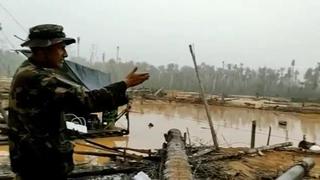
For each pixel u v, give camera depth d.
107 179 8.21
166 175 6.73
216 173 8.91
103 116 19.34
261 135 26.55
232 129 28.97
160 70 144.75
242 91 127.31
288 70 142.50
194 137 22.30
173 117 35.31
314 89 124.81
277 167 10.17
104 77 20.06
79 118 17.61
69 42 3.04
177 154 8.02
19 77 2.80
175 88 122.69
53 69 2.91
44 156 2.77
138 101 52.88
